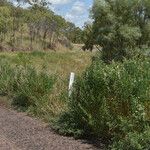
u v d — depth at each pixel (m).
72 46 91.69
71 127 11.25
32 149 9.70
